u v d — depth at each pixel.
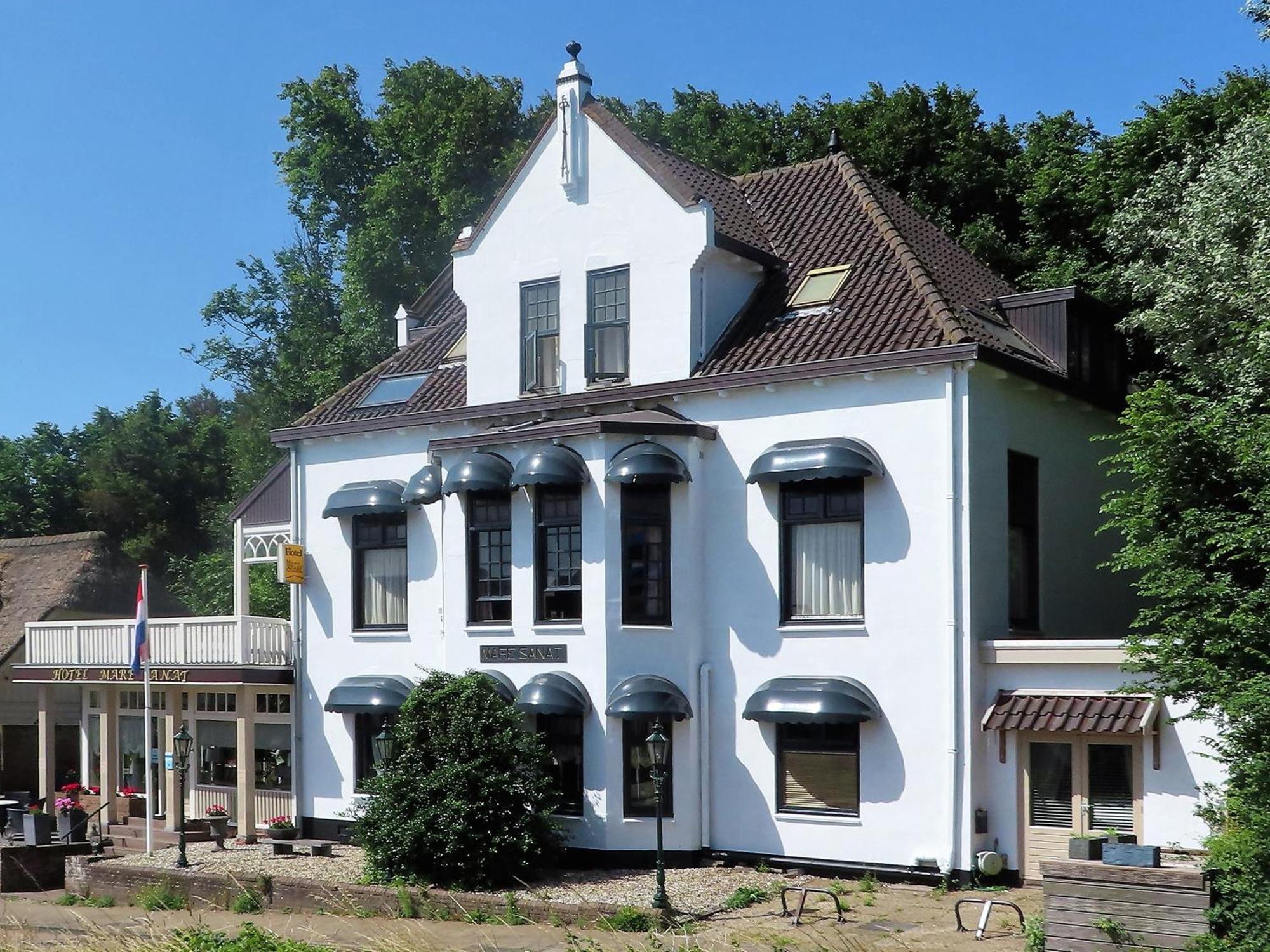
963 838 18.12
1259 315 19.53
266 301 48.97
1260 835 12.35
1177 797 16.89
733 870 19.69
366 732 24.11
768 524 20.16
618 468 20.14
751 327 21.48
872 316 20.27
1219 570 15.07
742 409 20.48
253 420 49.53
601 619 20.22
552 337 22.80
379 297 40.12
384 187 39.97
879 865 18.78
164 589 37.25
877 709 18.94
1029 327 21.55
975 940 14.91
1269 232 19.81
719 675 20.42
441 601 23.19
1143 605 23.56
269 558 26.30
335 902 19.30
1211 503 15.34
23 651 33.84
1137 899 12.27
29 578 36.03
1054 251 31.47
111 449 59.66
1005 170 35.06
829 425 19.67
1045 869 12.74
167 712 27.33
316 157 43.66
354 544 24.53
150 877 21.66
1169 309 21.44
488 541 21.91
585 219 22.31
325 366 43.22
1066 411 21.34
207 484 60.47
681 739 20.30
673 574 20.53
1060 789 17.83
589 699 20.27
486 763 19.14
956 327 18.91
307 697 24.95
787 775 19.83
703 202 21.03
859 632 19.23
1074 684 17.86
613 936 16.14
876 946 14.70
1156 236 23.67
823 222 23.28
